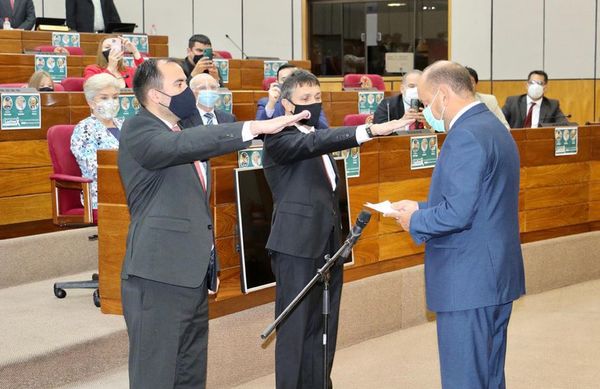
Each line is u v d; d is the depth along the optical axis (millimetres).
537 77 8523
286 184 4059
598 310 6508
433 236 3293
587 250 7387
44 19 11047
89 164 5184
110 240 4734
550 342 5719
